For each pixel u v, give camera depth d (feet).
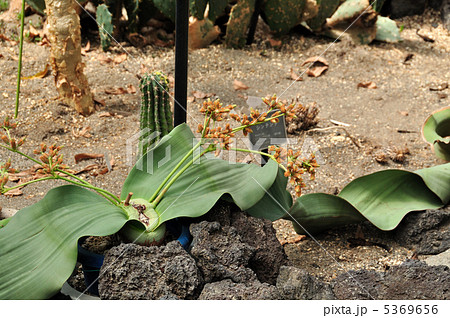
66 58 10.12
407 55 13.91
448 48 14.56
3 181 5.82
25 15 13.92
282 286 5.78
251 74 12.82
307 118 10.68
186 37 7.21
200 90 11.89
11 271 5.60
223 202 6.58
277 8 13.64
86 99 10.57
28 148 9.61
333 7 13.97
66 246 5.70
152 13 13.62
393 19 15.99
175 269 5.58
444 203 7.71
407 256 7.34
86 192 6.42
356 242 7.63
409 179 7.82
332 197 7.32
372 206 7.70
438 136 9.20
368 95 12.23
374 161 9.80
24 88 11.25
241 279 5.82
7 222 6.33
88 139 10.02
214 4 13.28
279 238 7.73
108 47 12.98
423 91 12.46
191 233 6.18
